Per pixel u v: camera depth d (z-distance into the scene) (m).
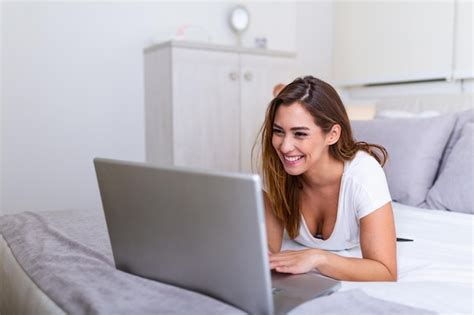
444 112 2.32
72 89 2.83
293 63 3.32
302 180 1.29
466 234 1.48
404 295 0.94
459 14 2.52
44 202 2.79
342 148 1.21
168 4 3.12
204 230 0.79
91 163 2.92
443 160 1.98
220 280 0.81
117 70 2.97
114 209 0.94
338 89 3.34
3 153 2.65
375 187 1.15
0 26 2.60
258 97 3.15
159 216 0.85
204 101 2.90
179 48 2.77
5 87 2.64
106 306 0.80
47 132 2.77
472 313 0.85
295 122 1.09
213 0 3.29
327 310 0.81
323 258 1.03
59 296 0.90
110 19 2.92
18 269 1.16
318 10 3.45
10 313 1.20
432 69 2.68
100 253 1.15
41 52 2.72
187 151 2.85
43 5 2.70
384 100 2.68
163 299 0.83
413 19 2.77
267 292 0.75
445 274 1.12
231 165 3.05
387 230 1.12
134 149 3.06
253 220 0.72
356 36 3.15
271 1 3.58
